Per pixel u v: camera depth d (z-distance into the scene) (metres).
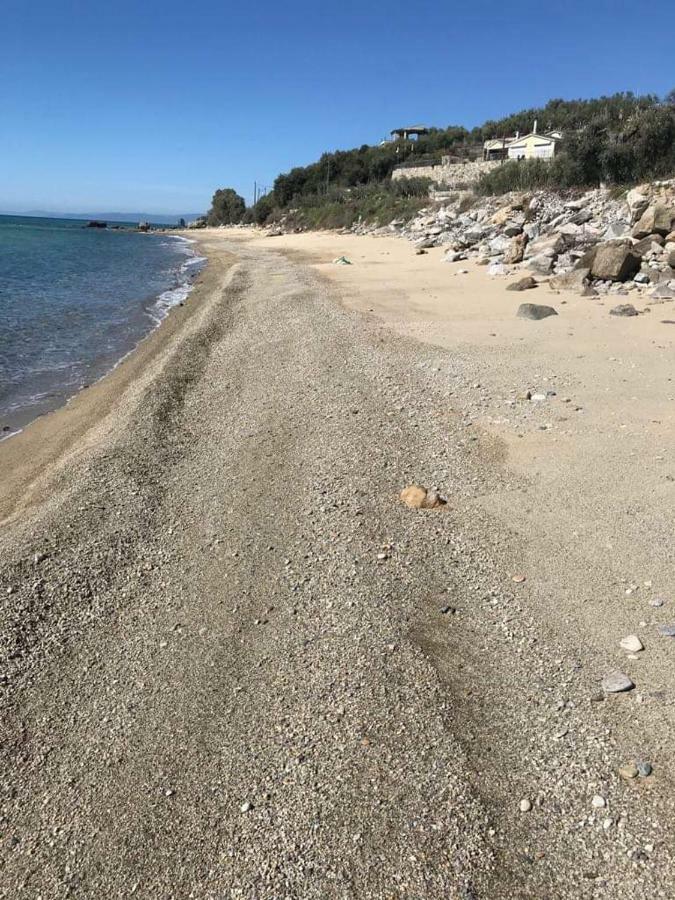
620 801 3.35
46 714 4.22
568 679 4.21
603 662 4.34
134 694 4.36
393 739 3.84
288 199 87.56
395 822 3.33
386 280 23.62
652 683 4.12
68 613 5.20
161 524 6.61
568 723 3.87
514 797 3.43
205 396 10.96
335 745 3.83
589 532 5.88
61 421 10.67
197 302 22.34
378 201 55.38
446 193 49.69
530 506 6.42
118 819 3.48
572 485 6.76
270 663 4.56
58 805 3.59
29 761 3.87
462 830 3.27
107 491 7.29
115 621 5.12
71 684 4.47
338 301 19.09
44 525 6.51
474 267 25.53
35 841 3.40
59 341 16.69
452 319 15.73
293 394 10.37
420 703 4.09
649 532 5.79
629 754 3.62
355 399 9.79
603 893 2.94
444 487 6.96
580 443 7.77
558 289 18.69
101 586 5.55
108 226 166.00
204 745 3.91
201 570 5.76
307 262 33.44
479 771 3.59
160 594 5.45
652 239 18.70
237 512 6.74
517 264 23.80
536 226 26.11
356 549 5.83
